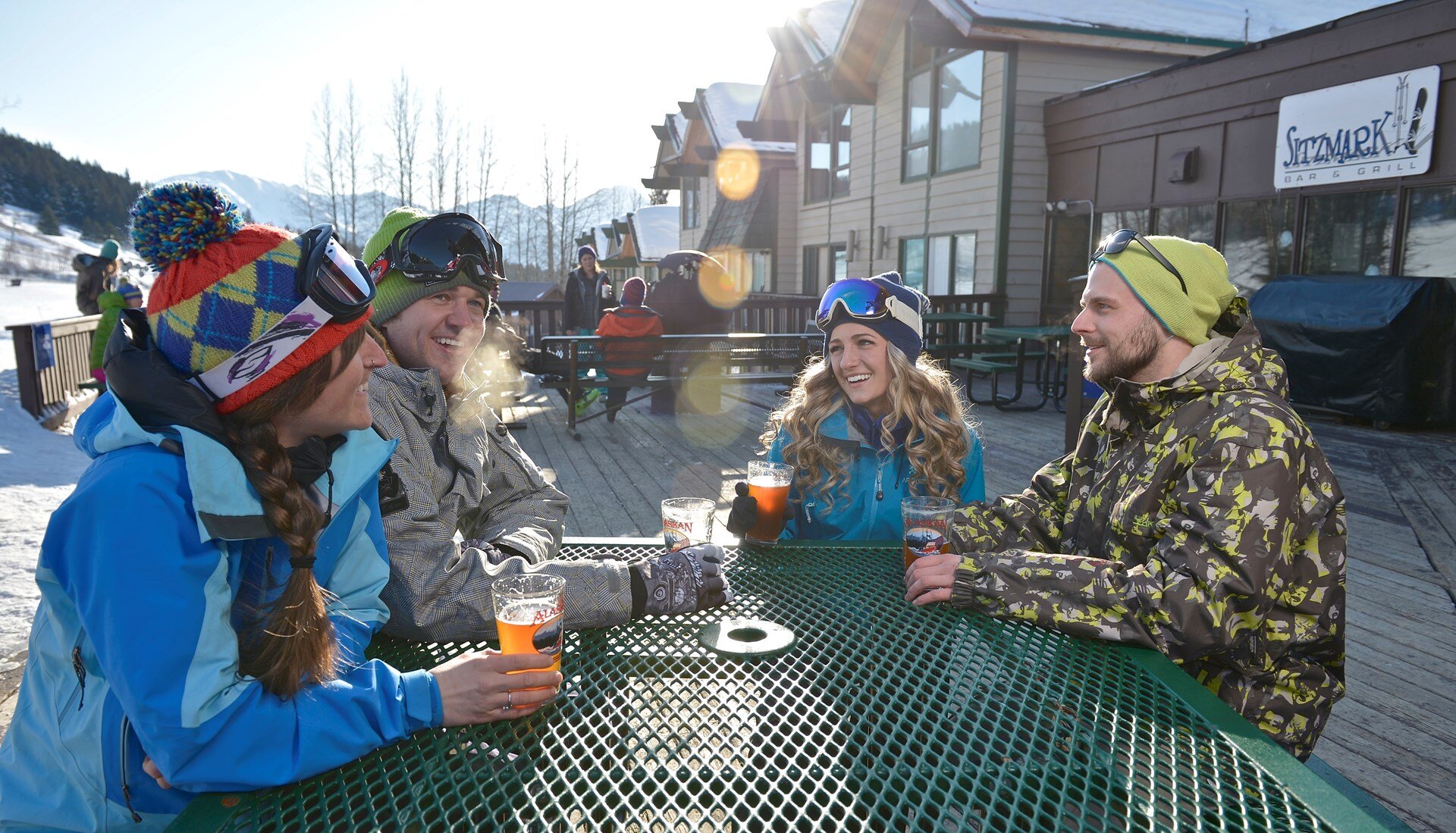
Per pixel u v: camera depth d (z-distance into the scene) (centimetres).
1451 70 704
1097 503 176
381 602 138
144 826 111
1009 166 1141
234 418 103
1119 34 1084
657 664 139
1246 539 141
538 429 782
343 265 105
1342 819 98
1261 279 906
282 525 102
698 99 2169
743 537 205
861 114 1504
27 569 416
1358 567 404
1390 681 290
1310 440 149
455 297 171
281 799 102
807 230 1766
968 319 924
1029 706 125
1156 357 163
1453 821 215
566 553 191
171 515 96
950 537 183
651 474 598
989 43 1112
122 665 94
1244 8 1253
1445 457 631
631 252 3081
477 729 118
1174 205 980
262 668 105
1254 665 152
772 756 111
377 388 150
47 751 112
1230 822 99
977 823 98
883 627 155
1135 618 145
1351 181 791
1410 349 711
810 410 233
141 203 98
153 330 101
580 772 108
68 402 945
